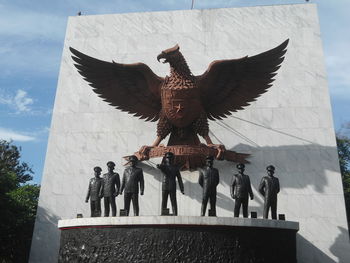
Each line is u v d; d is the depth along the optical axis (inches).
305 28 708.0
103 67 594.6
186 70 579.2
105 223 446.6
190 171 621.9
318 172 619.8
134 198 481.4
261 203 608.1
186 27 726.5
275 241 450.3
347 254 570.6
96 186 505.0
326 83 670.5
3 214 674.2
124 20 746.2
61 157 666.2
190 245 422.0
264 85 581.6
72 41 740.7
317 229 588.4
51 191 647.1
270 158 636.1
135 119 676.7
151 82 588.4
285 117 657.6
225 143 650.2
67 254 471.2
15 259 784.3
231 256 421.7
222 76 587.2
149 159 640.4
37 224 628.7
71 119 689.0
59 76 717.9
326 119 649.6
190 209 607.8
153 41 725.3
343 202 598.2
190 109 574.2
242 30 716.7
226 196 613.6
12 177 812.6
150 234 430.9
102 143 669.3
